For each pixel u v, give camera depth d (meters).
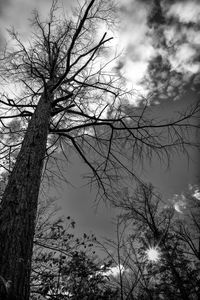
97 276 3.48
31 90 4.95
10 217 2.24
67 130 4.26
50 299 3.57
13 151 4.62
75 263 3.66
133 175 4.44
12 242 2.04
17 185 2.62
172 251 7.07
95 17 4.88
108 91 4.94
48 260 4.07
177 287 6.05
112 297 3.21
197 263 6.98
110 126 4.51
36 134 3.44
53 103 4.30
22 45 4.78
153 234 7.48
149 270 5.84
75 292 3.38
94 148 4.90
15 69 4.89
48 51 5.27
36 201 2.67
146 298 3.31
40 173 3.04
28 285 1.91
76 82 5.16
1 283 1.70
